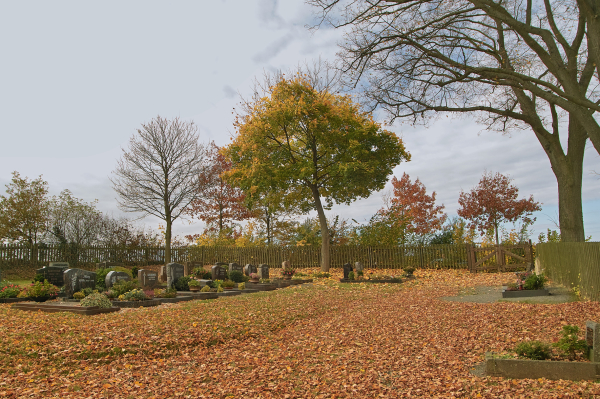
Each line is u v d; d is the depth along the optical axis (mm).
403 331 9977
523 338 8445
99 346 8492
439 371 6922
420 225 40500
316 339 9625
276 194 30812
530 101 20234
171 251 36281
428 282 21828
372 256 30859
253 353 8641
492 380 6262
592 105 14234
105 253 34625
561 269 16359
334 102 29688
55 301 15039
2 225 30844
